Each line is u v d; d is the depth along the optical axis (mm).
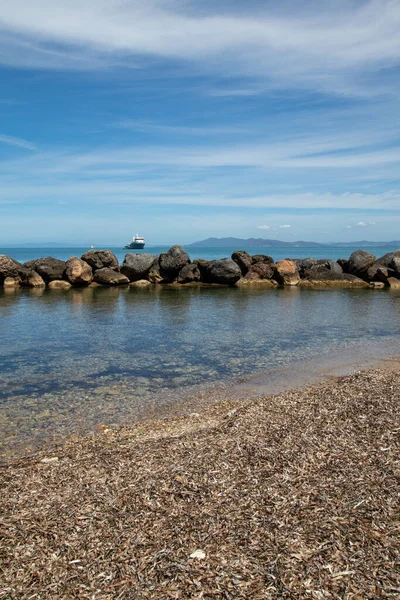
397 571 3965
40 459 6859
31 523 4883
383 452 6438
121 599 3752
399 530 4562
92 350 14867
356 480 5633
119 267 39125
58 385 11156
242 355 14258
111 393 10570
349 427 7535
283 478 5750
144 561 4215
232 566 4109
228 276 37281
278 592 3771
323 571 3998
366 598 3668
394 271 38812
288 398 9727
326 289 36000
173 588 3863
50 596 3801
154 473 6043
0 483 5934
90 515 5020
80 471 6223
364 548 4293
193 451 6785
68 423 8688
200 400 10047
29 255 162750
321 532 4566
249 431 7574
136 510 5102
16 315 22109
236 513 4977
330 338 16875
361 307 25531
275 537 4512
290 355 14250
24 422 8734
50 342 16062
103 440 7691
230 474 5922
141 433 8008
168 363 13266
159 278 38188
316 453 6492
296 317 21859
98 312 23203
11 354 14289
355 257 40375
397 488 5398
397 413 8125
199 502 5238
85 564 4195
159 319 21109
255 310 24219
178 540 4523
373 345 15656
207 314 22688
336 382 11148
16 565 4188
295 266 39844
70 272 35625
